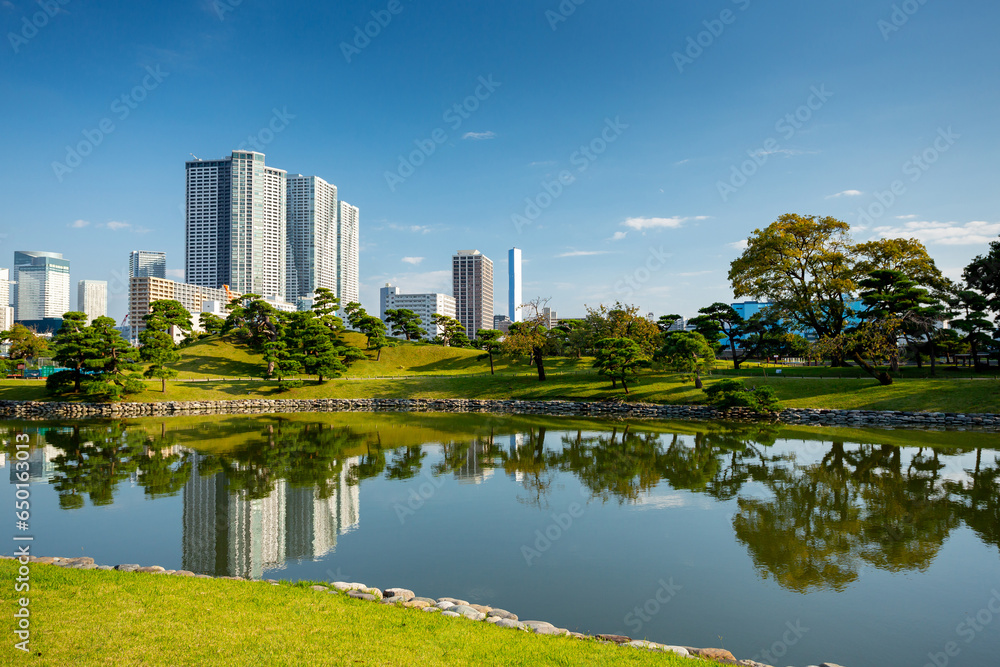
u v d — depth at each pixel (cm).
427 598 1275
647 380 6662
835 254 5484
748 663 986
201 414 6106
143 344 6844
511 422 5197
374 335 9631
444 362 9756
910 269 5934
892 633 1211
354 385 7600
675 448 3625
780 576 1530
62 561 1409
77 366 6106
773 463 3088
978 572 1547
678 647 1040
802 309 5788
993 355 6594
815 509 2166
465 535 1880
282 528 1955
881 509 2152
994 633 1212
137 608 984
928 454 3278
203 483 2650
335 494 2442
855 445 3606
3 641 816
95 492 2466
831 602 1370
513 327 7712
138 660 780
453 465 3100
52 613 938
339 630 934
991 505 2198
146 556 1664
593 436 4222
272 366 7538
